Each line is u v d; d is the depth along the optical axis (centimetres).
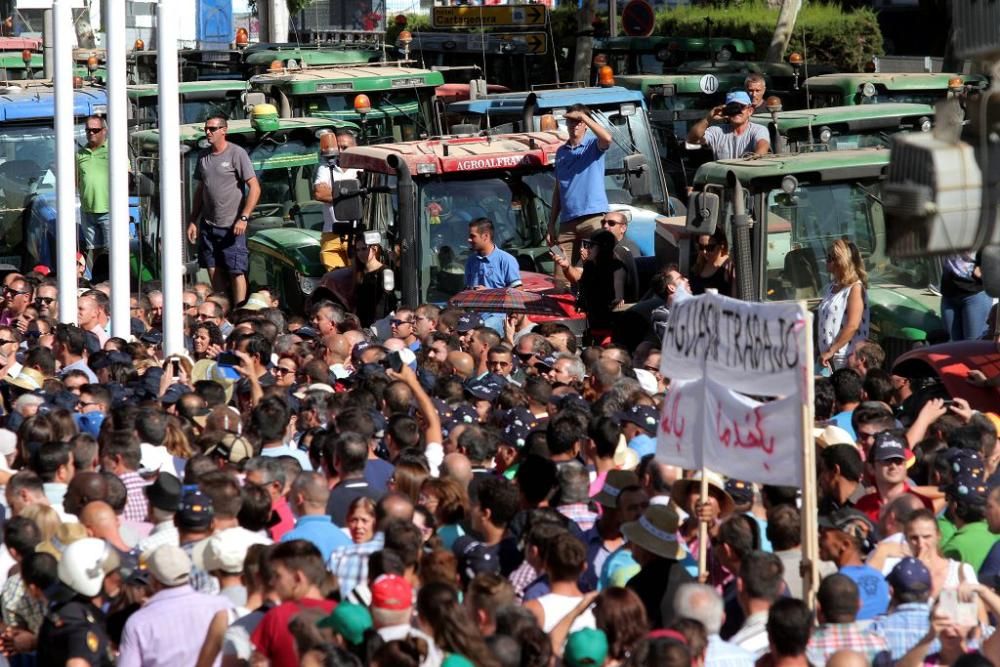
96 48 9619
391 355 4256
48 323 5197
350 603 2281
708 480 2884
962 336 4934
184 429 3531
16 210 7644
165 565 2480
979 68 2758
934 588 2594
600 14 11481
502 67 10025
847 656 2167
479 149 5994
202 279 6981
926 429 3475
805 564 2477
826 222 5109
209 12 10362
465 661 2145
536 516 2698
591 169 5822
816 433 3322
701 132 6300
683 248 5350
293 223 7331
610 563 2748
